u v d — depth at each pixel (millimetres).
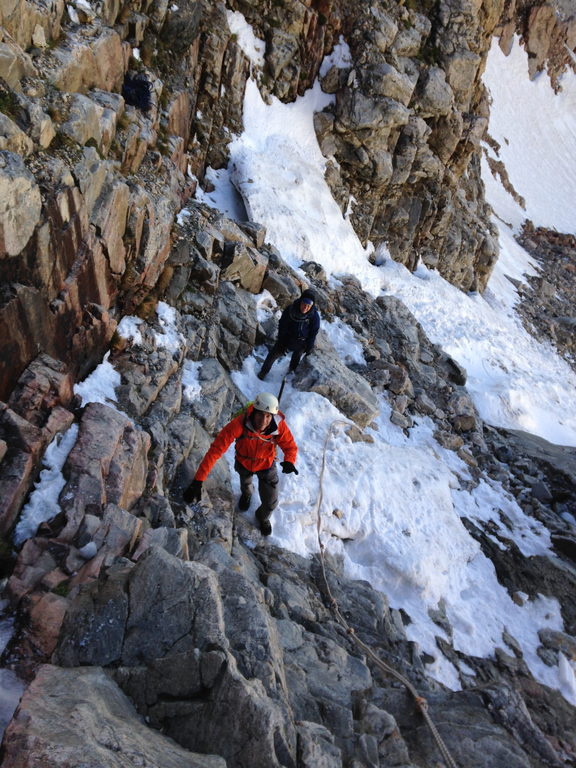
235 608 3764
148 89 8008
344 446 7457
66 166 4746
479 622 6539
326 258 11836
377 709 4156
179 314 7414
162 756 2627
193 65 10125
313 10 12281
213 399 6824
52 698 2678
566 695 6020
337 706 3994
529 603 7098
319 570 5918
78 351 5367
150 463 5270
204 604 3301
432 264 15555
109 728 2604
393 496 7195
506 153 33719
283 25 12008
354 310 11094
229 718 2986
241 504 6023
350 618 5535
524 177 33688
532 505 8938
